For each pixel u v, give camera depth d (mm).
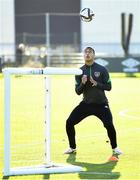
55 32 112562
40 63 86500
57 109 43250
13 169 21734
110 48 104938
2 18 107688
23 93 54688
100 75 24672
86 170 22438
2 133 32219
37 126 34812
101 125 34438
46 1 112688
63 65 89062
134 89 59281
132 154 25641
